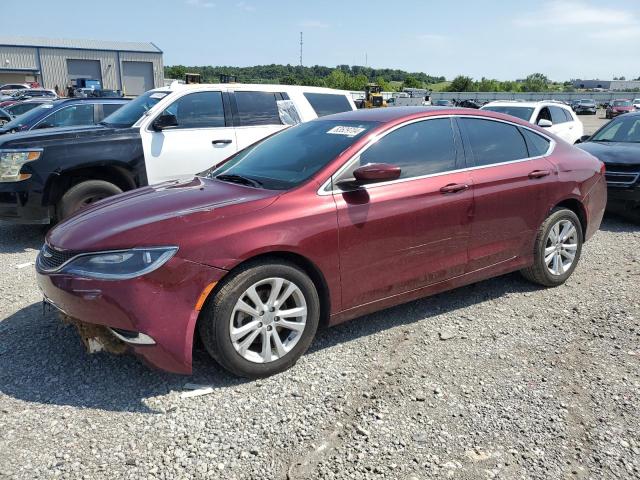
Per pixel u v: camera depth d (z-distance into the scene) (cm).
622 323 422
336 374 345
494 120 458
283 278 333
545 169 467
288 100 819
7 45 5712
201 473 256
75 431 286
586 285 506
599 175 523
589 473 259
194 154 728
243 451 272
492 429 291
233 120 764
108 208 360
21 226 759
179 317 305
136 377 338
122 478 252
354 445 277
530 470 261
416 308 452
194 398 317
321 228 345
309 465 263
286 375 343
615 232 723
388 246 376
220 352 319
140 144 687
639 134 839
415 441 281
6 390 323
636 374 347
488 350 379
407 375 345
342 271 358
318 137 413
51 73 5966
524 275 493
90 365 352
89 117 1070
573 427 293
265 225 328
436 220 397
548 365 358
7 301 463
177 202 351
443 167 411
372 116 421
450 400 317
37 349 373
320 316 368
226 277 320
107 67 6194
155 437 282
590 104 5475
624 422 297
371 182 360
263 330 332
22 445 274
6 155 611
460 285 429
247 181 386
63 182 652
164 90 765
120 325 301
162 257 302
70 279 307
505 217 440
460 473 258
